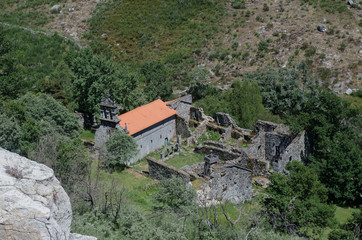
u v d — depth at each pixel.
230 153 58.62
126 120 61.31
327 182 56.22
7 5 129.12
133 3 125.44
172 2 124.69
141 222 29.61
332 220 38.78
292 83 84.94
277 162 56.66
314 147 63.38
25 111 50.56
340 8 116.62
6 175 17.20
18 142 42.38
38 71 90.44
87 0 129.50
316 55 102.81
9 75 65.12
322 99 63.16
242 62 102.50
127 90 71.38
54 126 52.97
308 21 113.38
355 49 103.94
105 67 67.88
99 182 41.91
